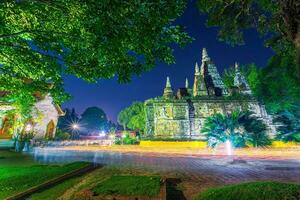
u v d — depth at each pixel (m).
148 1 4.61
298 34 3.82
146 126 43.91
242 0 7.36
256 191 5.84
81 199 6.41
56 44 6.77
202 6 7.67
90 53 6.09
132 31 4.98
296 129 33.69
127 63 5.80
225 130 30.45
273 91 39.44
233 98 46.25
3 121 33.56
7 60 7.59
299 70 3.89
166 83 54.59
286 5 4.03
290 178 10.16
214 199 6.16
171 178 9.98
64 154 22.53
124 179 8.65
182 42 5.51
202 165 14.70
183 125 43.69
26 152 23.94
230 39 8.48
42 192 7.99
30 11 5.82
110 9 4.42
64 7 5.00
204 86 52.00
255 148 29.92
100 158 19.08
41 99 40.44
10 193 7.54
